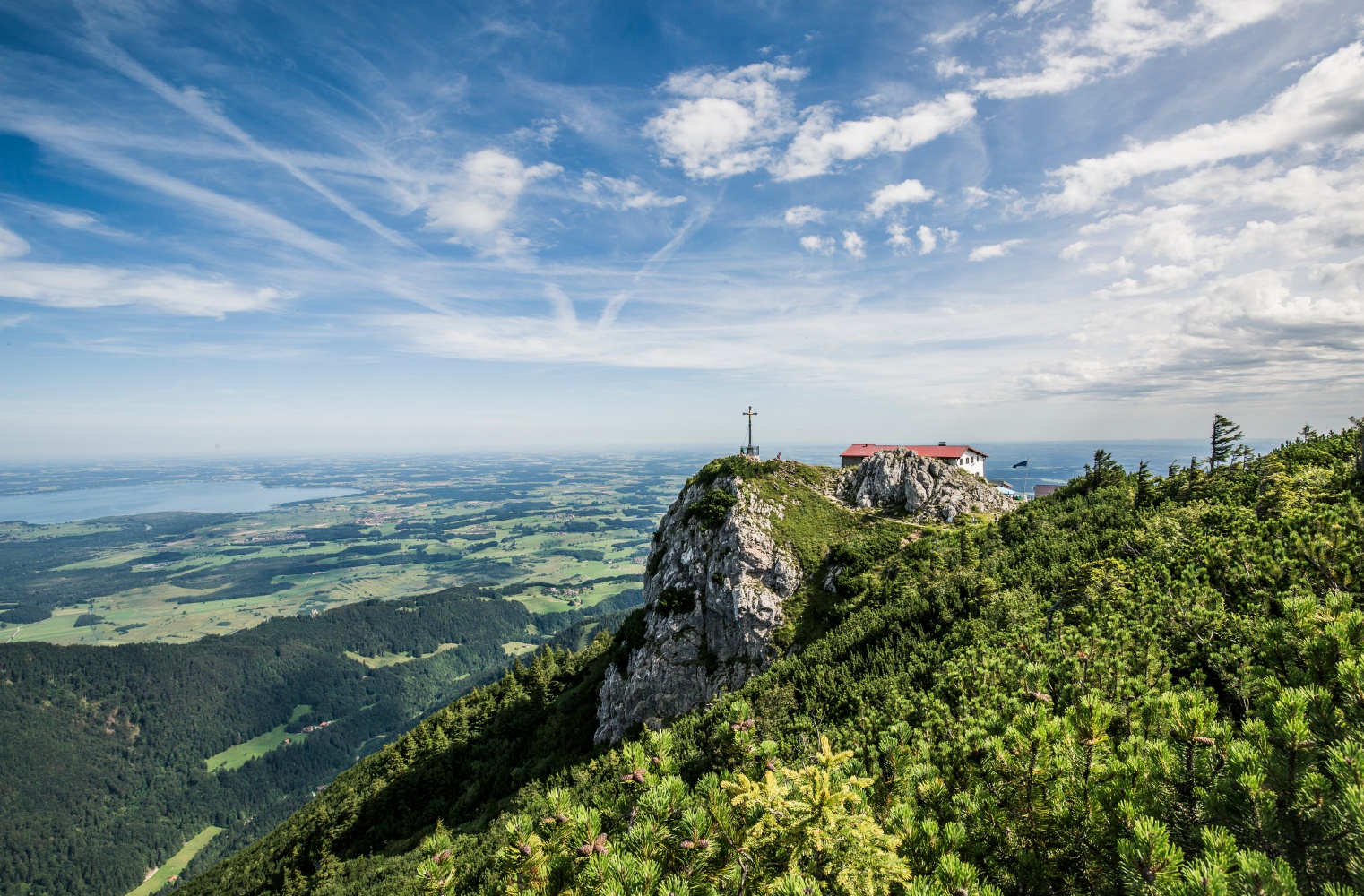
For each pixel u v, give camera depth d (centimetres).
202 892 9550
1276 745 737
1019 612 3272
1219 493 4425
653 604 6994
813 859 822
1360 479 3139
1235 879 593
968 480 7650
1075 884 857
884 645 4297
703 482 8125
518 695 9606
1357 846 623
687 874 841
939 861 839
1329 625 930
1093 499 5894
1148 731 1004
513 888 851
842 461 10044
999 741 977
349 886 6569
